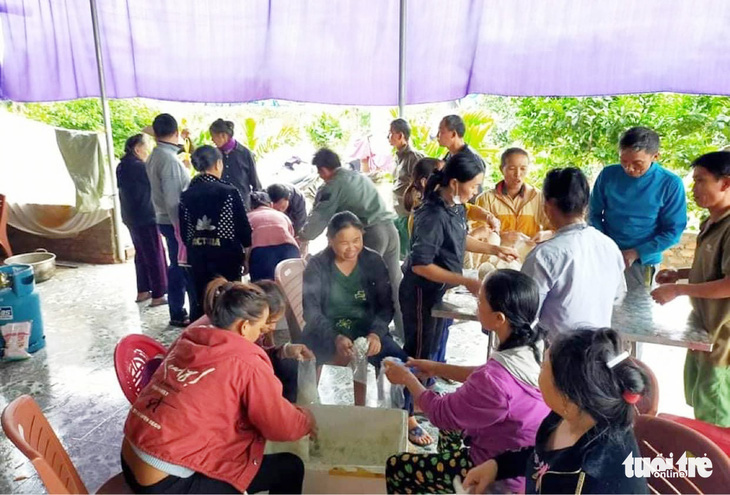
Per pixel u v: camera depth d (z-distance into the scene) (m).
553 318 1.86
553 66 3.38
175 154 3.71
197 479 1.53
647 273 2.62
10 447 2.59
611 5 3.19
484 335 3.74
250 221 3.32
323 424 1.89
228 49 4.27
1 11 4.90
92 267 5.29
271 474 1.75
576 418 1.13
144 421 1.51
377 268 2.44
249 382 1.55
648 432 1.40
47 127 5.23
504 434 1.51
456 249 2.39
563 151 5.01
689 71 3.16
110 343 3.70
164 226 3.80
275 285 1.78
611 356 1.08
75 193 5.09
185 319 3.98
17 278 3.41
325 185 3.34
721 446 1.64
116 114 7.43
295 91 4.09
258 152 6.85
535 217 3.00
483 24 3.45
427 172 3.17
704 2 3.05
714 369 2.16
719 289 2.00
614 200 2.60
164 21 4.38
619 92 3.31
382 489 1.75
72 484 1.62
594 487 1.08
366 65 3.87
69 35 4.79
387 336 2.44
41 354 3.53
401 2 3.44
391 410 1.88
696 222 4.59
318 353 2.34
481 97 5.85
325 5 3.83
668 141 4.61
